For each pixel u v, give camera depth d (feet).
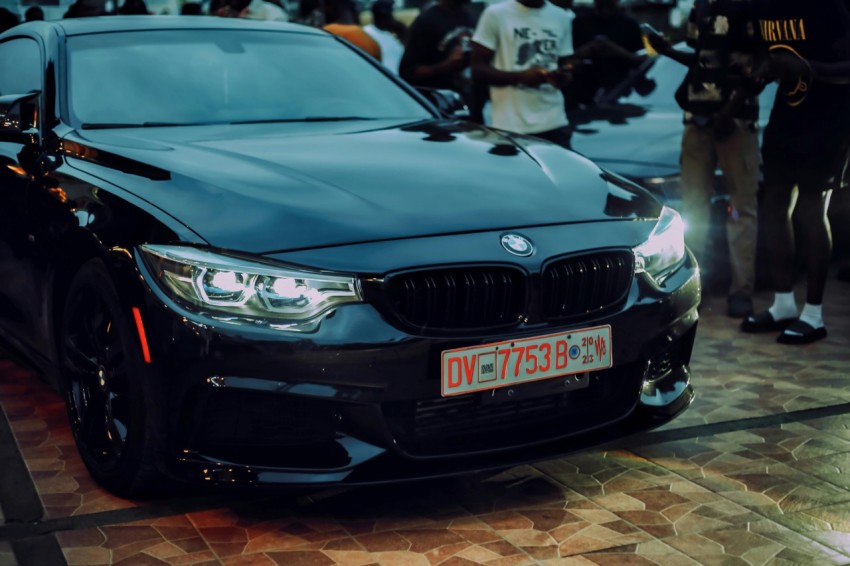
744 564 8.42
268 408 8.59
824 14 14.46
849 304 17.46
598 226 9.70
